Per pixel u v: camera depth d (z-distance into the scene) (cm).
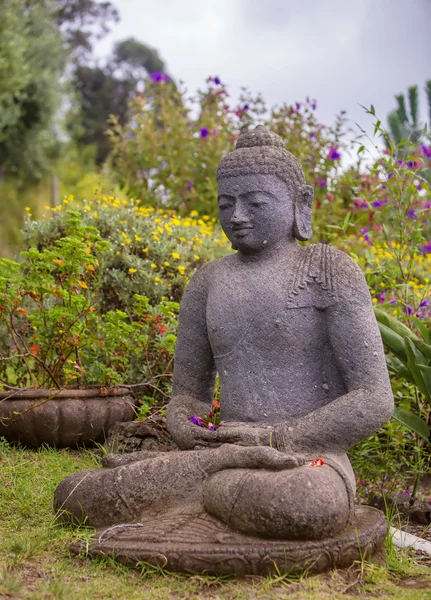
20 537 342
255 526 305
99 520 343
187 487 340
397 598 288
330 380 368
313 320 365
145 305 531
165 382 570
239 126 961
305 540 304
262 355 369
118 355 556
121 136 1037
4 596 273
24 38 1745
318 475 309
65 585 288
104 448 492
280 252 382
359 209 706
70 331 509
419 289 606
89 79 3288
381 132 514
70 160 2192
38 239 648
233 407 374
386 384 353
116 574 306
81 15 3098
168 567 303
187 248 639
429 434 466
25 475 441
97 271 590
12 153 1867
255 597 282
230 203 381
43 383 528
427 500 461
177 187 933
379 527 331
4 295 501
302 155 906
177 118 977
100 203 695
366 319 357
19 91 1778
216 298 382
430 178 646
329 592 288
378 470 475
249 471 321
